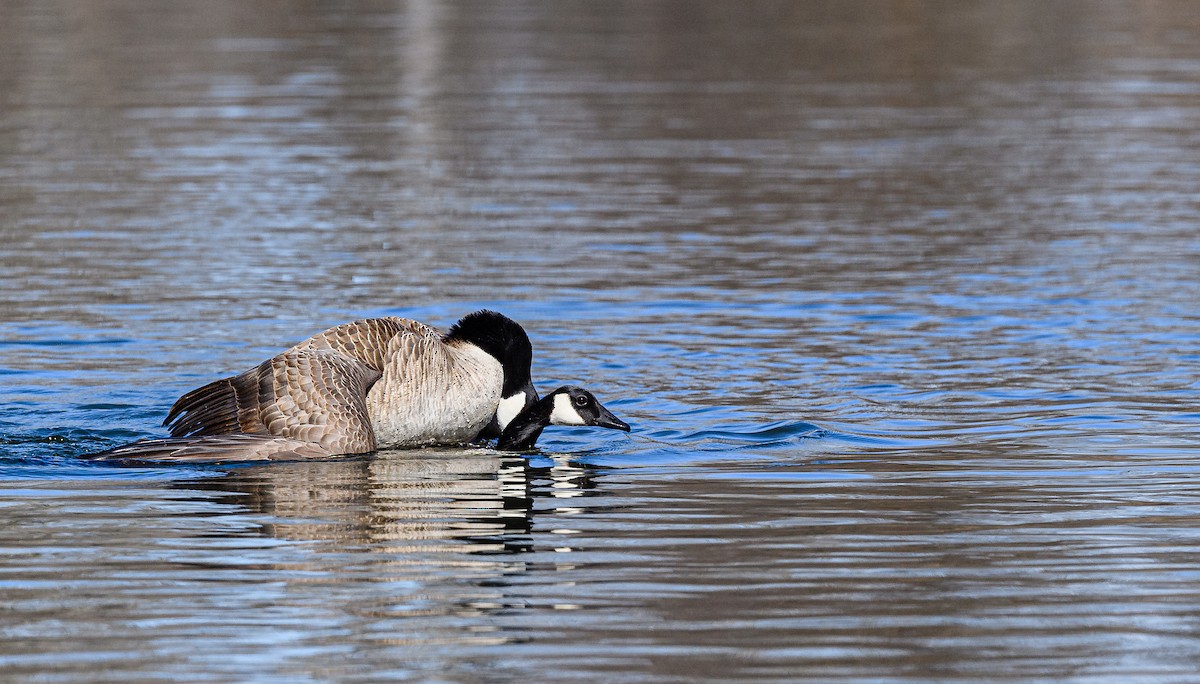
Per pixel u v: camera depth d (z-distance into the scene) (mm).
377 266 20391
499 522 10297
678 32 47594
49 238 21953
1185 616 8414
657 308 18094
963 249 21484
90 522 10188
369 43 45344
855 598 8688
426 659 7750
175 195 25266
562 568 9227
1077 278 19547
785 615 8406
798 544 9750
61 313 17641
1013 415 13539
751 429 13195
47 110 33250
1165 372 15023
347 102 35219
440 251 21359
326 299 18453
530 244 21891
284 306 18109
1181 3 55062
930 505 10711
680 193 25781
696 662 7727
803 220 23625
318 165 28094
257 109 34062
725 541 9820
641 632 8141
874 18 50938
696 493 11102
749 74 39469
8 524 10133
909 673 7613
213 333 16844
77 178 26500
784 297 18609
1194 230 22734
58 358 15750
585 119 33156
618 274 19938
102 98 34906
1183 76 39375
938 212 24219
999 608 8539
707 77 38938
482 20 51219
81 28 46688
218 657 7770
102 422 13445
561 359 15797
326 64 40969
